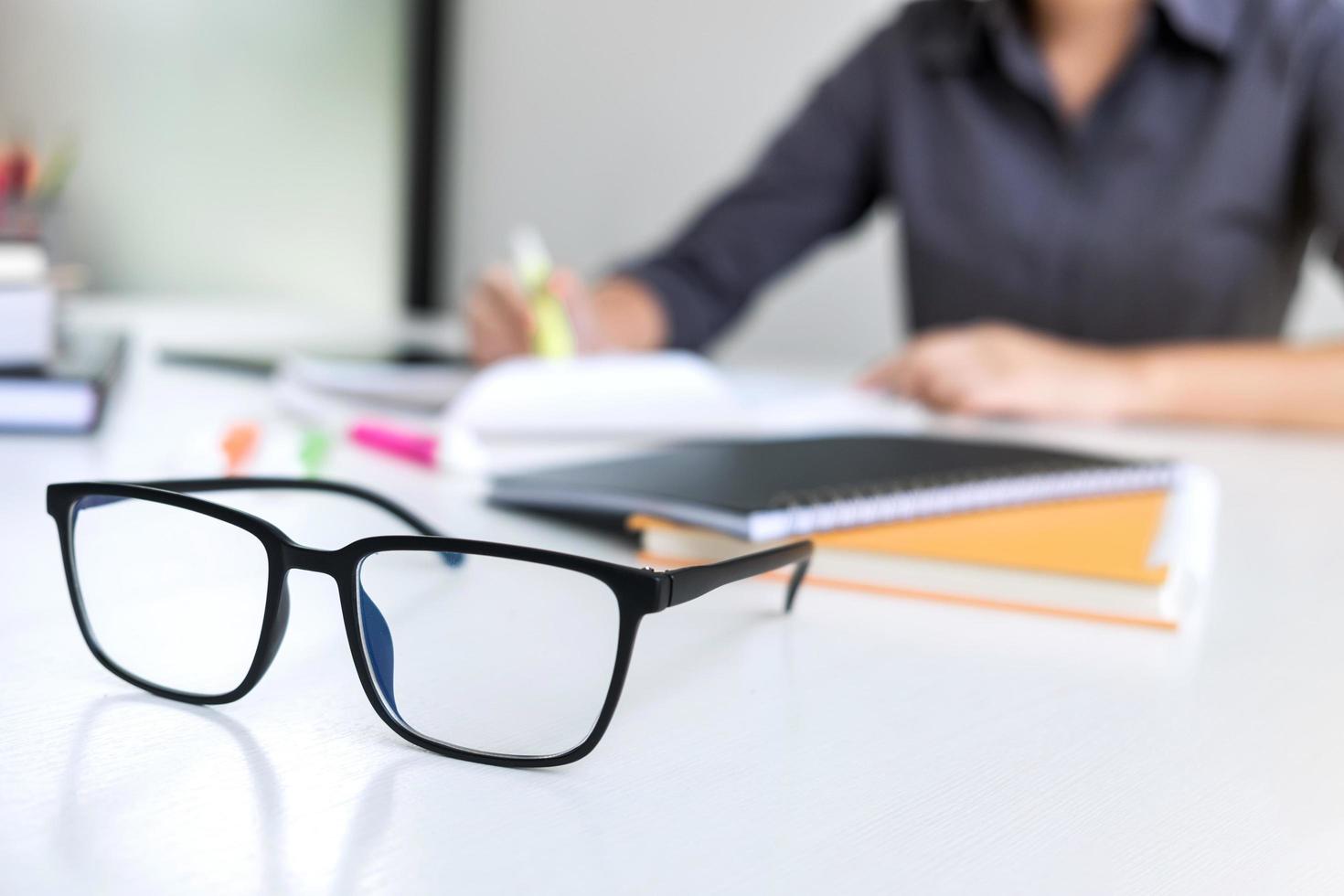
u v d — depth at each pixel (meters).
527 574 0.33
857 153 1.71
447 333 1.62
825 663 0.38
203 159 2.96
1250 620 0.45
